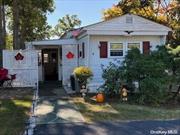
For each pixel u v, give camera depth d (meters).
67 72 24.17
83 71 18.66
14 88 21.73
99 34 20.92
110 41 21.73
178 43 29.67
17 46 29.31
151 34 21.62
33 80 22.62
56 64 27.27
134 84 18.00
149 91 16.55
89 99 17.70
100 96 16.94
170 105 16.58
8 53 22.47
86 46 21.25
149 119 13.17
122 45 21.91
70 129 11.59
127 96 17.81
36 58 22.66
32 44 24.83
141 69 17.00
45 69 27.20
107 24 20.97
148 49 22.17
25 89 21.31
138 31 21.44
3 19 33.25
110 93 18.12
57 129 11.59
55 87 22.77
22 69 22.55
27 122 12.38
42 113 14.16
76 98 18.03
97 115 13.86
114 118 13.34
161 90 16.47
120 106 15.88
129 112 14.51
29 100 17.09
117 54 21.81
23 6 34.34
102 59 21.59
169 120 12.98
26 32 41.41
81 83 18.83
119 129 11.54
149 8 33.28
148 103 16.70
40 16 39.34
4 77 21.31
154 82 16.44
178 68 17.41
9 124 12.05
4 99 17.33
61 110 14.81
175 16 31.48
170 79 17.12
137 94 17.70
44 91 20.78
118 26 21.12
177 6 31.36
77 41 24.52
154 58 17.55
